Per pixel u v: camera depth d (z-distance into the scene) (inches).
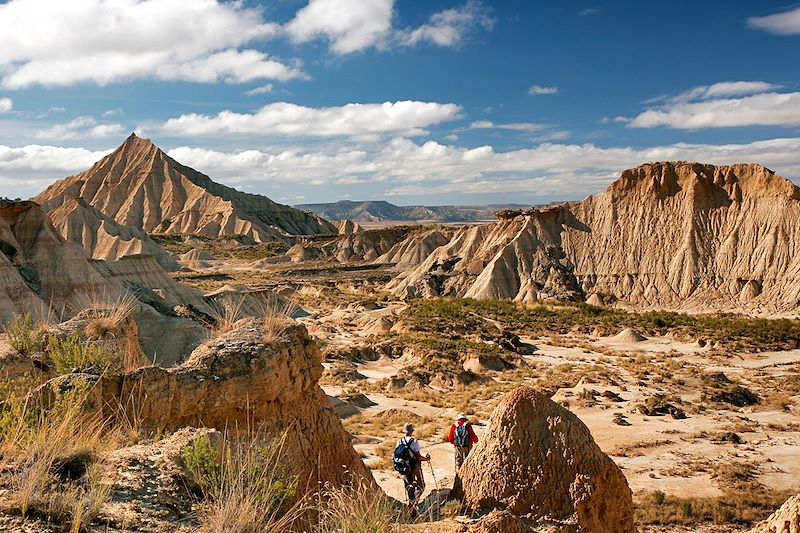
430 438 1150.3
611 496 363.3
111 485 263.7
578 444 365.7
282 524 266.4
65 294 1867.6
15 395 327.0
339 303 3718.0
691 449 1144.2
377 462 954.7
